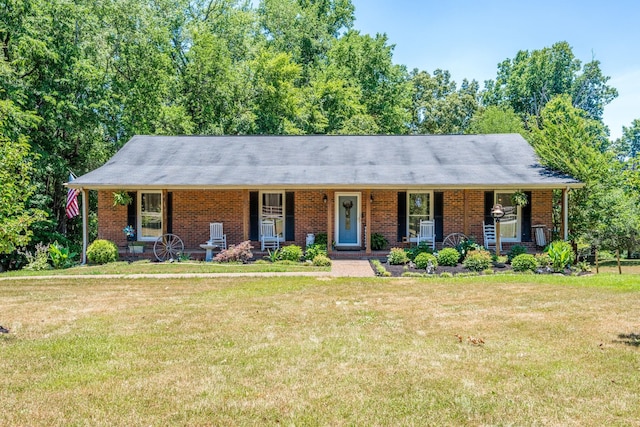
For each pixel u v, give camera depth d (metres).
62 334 6.69
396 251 14.56
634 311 8.10
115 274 12.91
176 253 15.98
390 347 6.07
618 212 16.50
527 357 5.67
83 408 4.23
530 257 13.16
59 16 20.17
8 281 11.94
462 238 15.71
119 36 23.98
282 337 6.55
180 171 16.25
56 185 23.20
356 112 33.12
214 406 4.28
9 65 18.56
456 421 4.02
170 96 27.30
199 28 29.52
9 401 4.36
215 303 8.92
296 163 17.03
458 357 5.67
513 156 17.34
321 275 12.52
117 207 16.75
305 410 4.20
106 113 22.33
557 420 4.04
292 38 37.75
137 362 5.47
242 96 28.45
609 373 5.14
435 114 40.91
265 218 16.95
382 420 4.02
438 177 15.27
